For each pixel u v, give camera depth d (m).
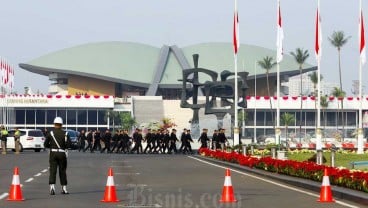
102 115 174.38
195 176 36.09
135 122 172.00
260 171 38.81
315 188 27.09
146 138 76.25
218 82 90.88
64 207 20.39
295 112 177.88
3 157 60.03
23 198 23.23
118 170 41.44
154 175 36.78
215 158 56.38
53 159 24.83
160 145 75.62
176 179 33.72
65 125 172.88
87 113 173.75
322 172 29.14
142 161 54.38
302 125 177.62
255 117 168.12
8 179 32.59
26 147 76.12
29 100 170.12
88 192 25.86
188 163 51.25
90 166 46.00
